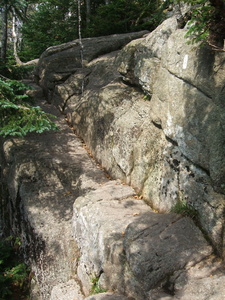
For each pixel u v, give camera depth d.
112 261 3.86
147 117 5.67
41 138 7.58
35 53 15.02
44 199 5.94
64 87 9.03
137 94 6.58
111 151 6.19
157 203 4.77
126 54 6.92
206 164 3.83
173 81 4.70
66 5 13.20
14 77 8.23
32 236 5.59
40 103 9.55
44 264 5.20
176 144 4.56
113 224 4.21
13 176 6.58
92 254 4.38
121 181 5.82
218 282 3.01
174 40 4.87
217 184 3.56
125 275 3.63
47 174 6.39
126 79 6.97
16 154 6.86
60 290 4.51
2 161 7.48
